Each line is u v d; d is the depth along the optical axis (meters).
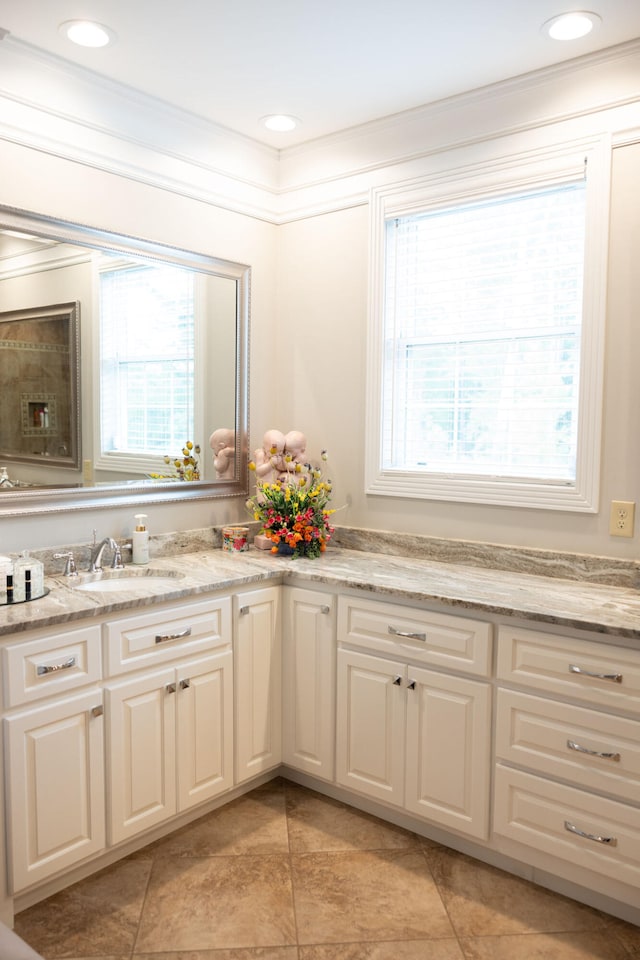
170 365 2.84
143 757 2.28
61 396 2.48
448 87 2.57
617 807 1.98
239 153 3.04
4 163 2.29
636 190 2.31
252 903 2.12
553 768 2.10
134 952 1.92
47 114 2.38
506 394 2.68
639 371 2.33
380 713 2.46
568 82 2.41
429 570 2.64
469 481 2.73
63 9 2.06
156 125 2.71
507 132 2.56
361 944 1.96
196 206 2.90
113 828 2.20
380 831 2.50
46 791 2.02
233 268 3.06
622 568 2.37
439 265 2.83
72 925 2.01
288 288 3.26
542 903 2.13
